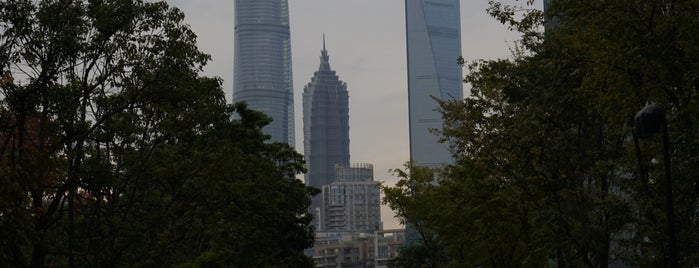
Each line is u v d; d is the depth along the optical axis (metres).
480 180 29.91
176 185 32.59
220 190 33.16
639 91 19.16
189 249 36.97
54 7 22.86
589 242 23.06
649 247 21.39
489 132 27.27
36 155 15.89
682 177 19.42
